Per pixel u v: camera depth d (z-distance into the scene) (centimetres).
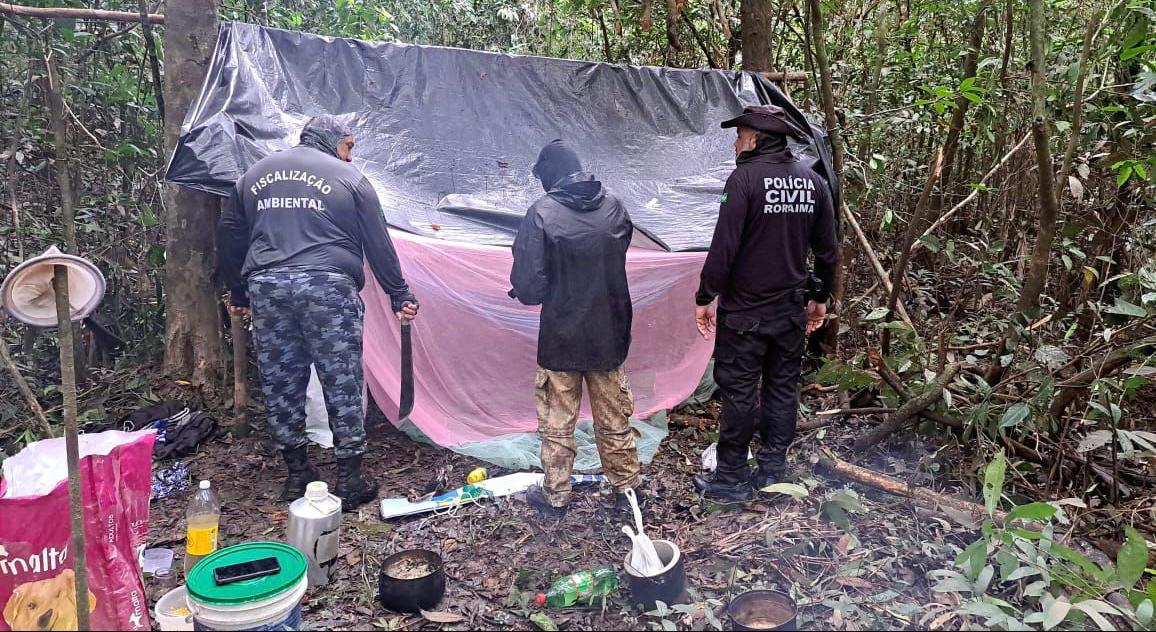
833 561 272
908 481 325
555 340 295
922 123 479
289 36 398
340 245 307
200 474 351
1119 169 343
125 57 485
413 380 356
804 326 317
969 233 534
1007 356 333
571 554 287
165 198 424
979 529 280
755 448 376
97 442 223
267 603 211
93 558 206
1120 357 295
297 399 316
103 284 185
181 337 420
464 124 421
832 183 411
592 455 368
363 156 386
